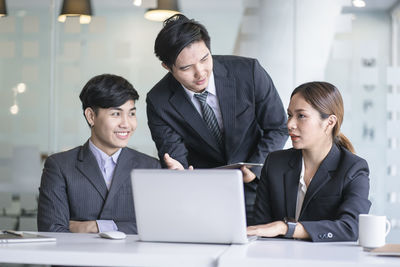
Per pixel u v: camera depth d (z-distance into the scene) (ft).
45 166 9.25
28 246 6.35
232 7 14.75
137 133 14.94
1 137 15.71
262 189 8.64
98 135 9.20
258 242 6.88
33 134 15.57
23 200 15.66
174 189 6.73
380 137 14.37
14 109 15.65
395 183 14.30
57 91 15.46
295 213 8.20
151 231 6.91
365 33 14.44
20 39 15.61
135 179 6.88
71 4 15.40
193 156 11.30
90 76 15.31
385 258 5.64
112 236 7.18
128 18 15.17
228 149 10.80
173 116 10.73
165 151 10.86
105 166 9.27
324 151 8.20
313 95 8.07
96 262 5.87
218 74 10.55
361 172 8.02
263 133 11.18
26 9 15.60
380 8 14.38
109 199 9.01
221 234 6.68
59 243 6.68
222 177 6.55
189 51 9.21
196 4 14.88
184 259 5.74
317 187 8.00
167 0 14.96
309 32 14.61
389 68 14.34
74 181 9.04
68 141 15.42
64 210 8.98
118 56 15.20
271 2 14.65
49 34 15.48
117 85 9.10
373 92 14.43
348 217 7.36
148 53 15.10
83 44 15.35
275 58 14.67
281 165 8.47
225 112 10.57
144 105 15.03
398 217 14.26
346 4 14.53
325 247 6.47
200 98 10.52
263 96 10.75
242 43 14.74
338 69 14.53
